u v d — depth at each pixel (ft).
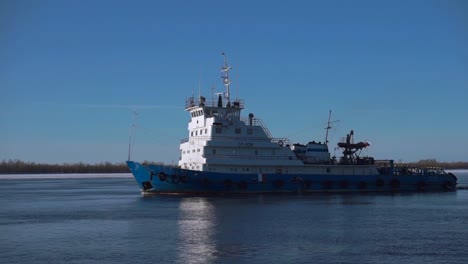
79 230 149.89
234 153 246.68
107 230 149.07
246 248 121.80
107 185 443.73
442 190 297.53
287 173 258.16
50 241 132.26
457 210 196.44
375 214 182.39
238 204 210.79
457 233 142.92
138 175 249.96
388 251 119.24
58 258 112.47
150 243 128.06
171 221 164.76
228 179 244.22
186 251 118.73
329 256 114.11
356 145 281.33
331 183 266.57
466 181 508.12
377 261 109.91
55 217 181.78
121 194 303.89
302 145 271.08
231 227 152.05
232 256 113.80
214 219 168.25
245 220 166.09
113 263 107.65
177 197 242.17
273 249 120.88
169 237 136.05
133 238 135.23
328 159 276.62
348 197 247.91
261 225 155.94
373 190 279.90
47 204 236.84
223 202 218.18
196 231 145.07
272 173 254.06
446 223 161.99
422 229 150.00
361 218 172.24
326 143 280.10
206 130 246.68
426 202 228.02
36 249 122.11
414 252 118.32
